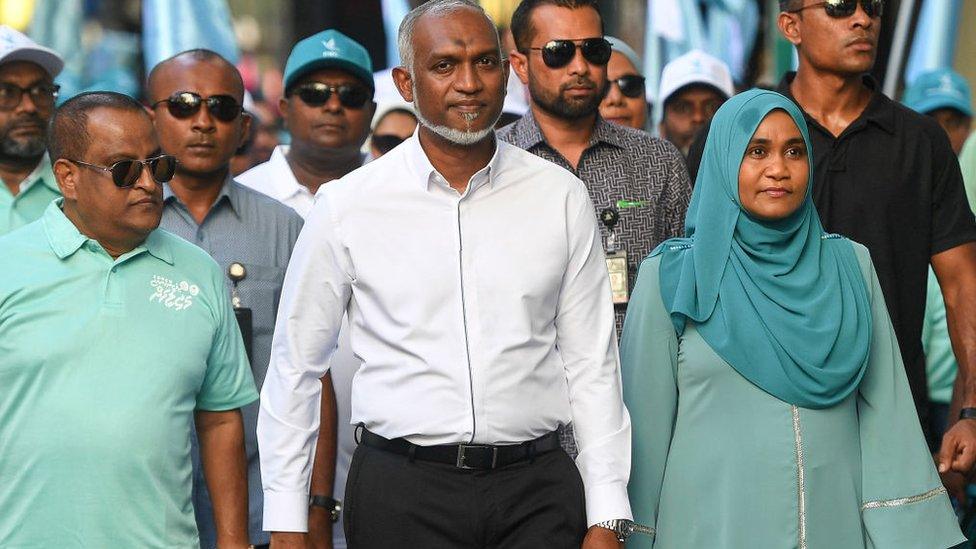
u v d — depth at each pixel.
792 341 8.51
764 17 17.61
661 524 8.67
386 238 8.25
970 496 11.19
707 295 8.66
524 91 15.03
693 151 10.67
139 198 8.31
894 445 8.73
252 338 10.22
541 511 8.24
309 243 8.36
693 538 8.57
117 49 19.48
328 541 9.52
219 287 8.79
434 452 8.13
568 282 8.44
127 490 8.19
